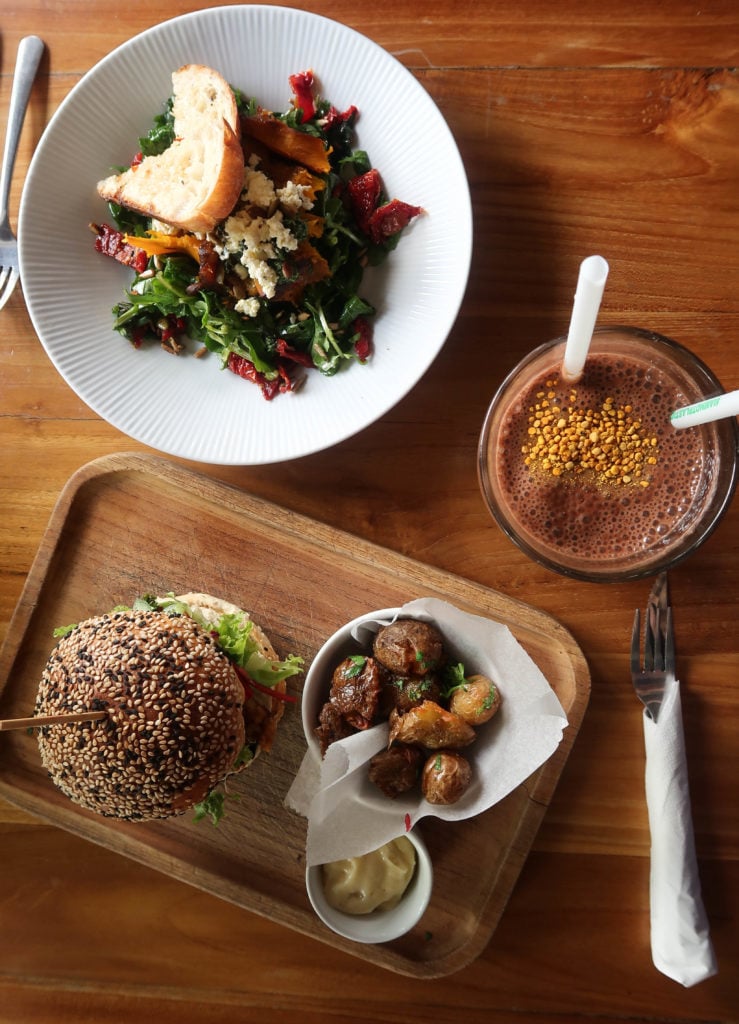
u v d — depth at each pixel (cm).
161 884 69
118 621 62
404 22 66
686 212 65
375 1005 68
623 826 66
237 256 63
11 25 68
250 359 64
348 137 64
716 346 65
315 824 59
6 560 70
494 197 66
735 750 66
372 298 66
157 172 63
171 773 60
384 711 61
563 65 65
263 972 69
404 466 67
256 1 66
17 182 69
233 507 67
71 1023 69
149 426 65
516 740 60
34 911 70
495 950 67
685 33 64
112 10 67
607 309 66
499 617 66
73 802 68
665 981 66
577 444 62
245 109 64
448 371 67
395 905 63
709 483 61
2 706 69
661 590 66
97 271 66
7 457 69
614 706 67
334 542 67
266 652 66
